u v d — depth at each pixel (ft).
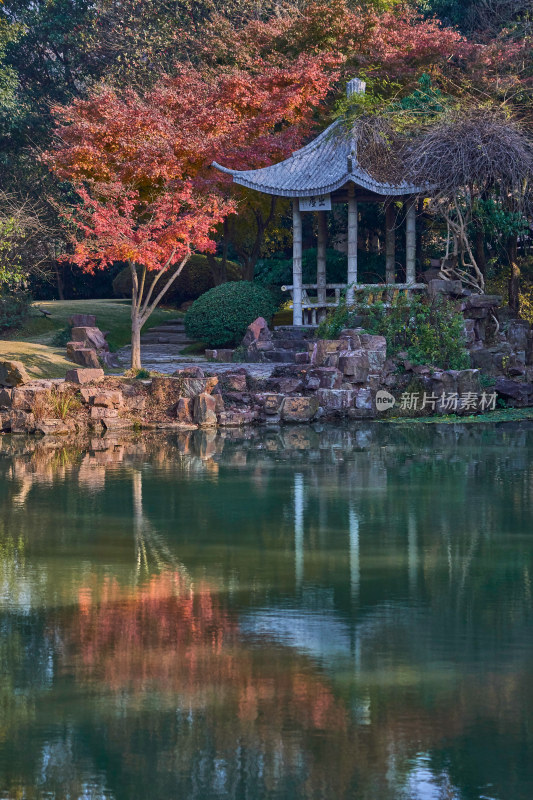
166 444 56.44
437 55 100.17
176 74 115.03
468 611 24.27
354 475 44.32
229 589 26.37
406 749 17.07
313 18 101.65
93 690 19.61
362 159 83.82
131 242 70.08
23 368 65.41
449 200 80.53
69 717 18.44
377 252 118.52
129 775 16.29
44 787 16.02
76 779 16.25
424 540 31.73
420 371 68.33
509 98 90.99
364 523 34.32
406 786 15.89
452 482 42.29
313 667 20.68
